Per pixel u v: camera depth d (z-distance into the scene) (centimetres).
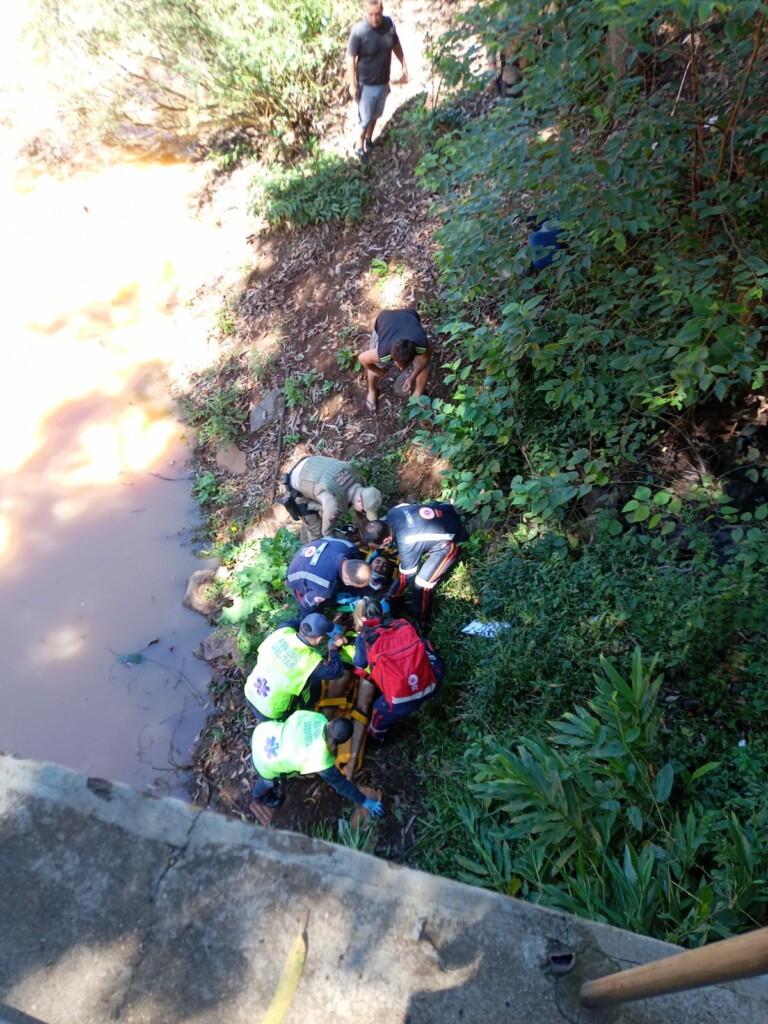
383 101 762
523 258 424
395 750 434
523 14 363
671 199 404
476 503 461
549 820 311
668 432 468
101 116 1023
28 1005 171
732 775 334
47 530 668
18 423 755
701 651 363
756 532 349
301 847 189
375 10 688
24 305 877
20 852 192
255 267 845
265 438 695
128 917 181
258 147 982
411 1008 165
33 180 1072
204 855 189
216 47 834
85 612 607
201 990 170
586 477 410
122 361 809
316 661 425
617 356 400
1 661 579
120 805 198
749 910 271
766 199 369
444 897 180
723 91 396
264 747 395
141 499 689
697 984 124
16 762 207
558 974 167
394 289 699
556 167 375
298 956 172
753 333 354
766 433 446
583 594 427
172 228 959
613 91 379
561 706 394
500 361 462
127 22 852
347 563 444
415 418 602
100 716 539
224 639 557
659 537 415
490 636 448
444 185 476
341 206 788
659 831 319
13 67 1061
